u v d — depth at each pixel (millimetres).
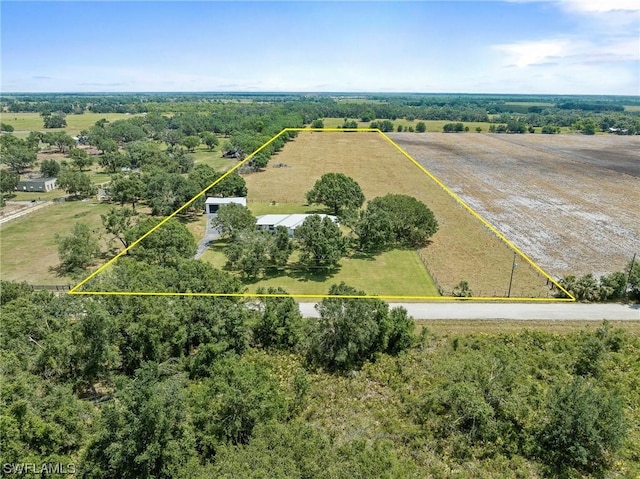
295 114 199875
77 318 35094
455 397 29562
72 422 24719
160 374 32688
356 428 28953
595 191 91938
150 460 22469
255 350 37031
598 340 35094
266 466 21875
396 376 34094
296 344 37500
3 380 25047
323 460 22609
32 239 61281
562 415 27203
